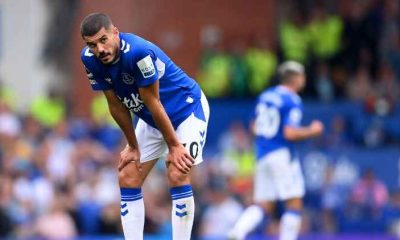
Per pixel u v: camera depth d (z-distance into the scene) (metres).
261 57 62.41
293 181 39.69
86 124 56.38
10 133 51.38
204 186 48.44
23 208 46.56
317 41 63.47
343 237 46.84
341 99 63.12
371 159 57.22
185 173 24.45
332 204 54.09
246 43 65.44
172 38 65.50
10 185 46.06
